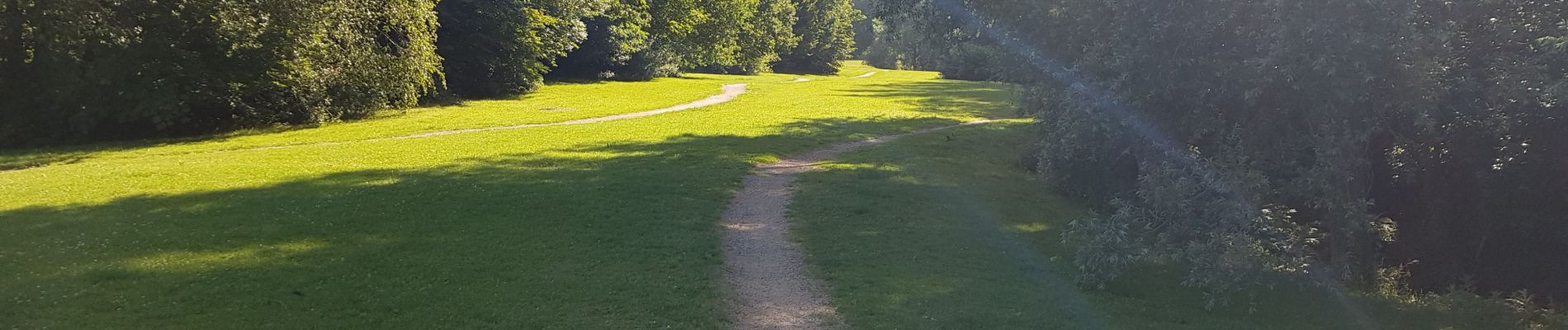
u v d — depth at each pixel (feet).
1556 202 33.12
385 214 38.50
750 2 164.55
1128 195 37.06
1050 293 28.94
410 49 98.43
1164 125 29.84
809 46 275.59
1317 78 26.16
